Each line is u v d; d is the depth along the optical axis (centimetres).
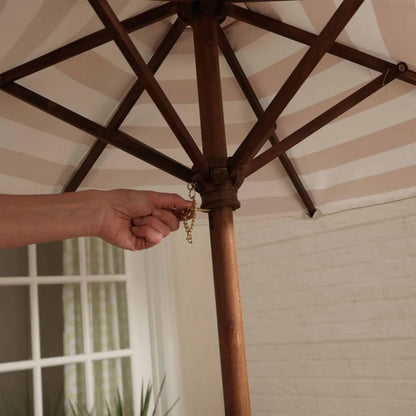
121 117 148
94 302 255
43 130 145
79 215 104
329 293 285
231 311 100
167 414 258
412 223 261
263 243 312
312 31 137
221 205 104
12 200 99
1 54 114
